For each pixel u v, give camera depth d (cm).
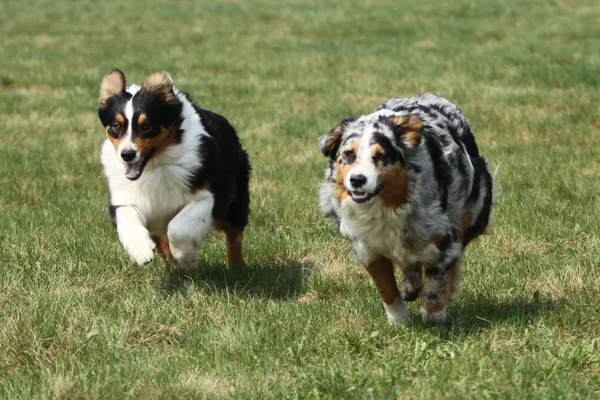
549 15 3797
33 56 3136
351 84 2509
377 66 2769
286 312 959
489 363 801
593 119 1942
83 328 927
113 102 1011
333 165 864
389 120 836
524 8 4016
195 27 3909
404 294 901
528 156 1659
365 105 2238
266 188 1506
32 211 1396
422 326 906
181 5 4675
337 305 990
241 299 1014
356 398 740
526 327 884
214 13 4328
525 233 1223
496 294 1013
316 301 1038
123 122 988
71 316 941
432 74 2598
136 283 1088
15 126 2070
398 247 865
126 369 825
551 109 2066
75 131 2039
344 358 844
